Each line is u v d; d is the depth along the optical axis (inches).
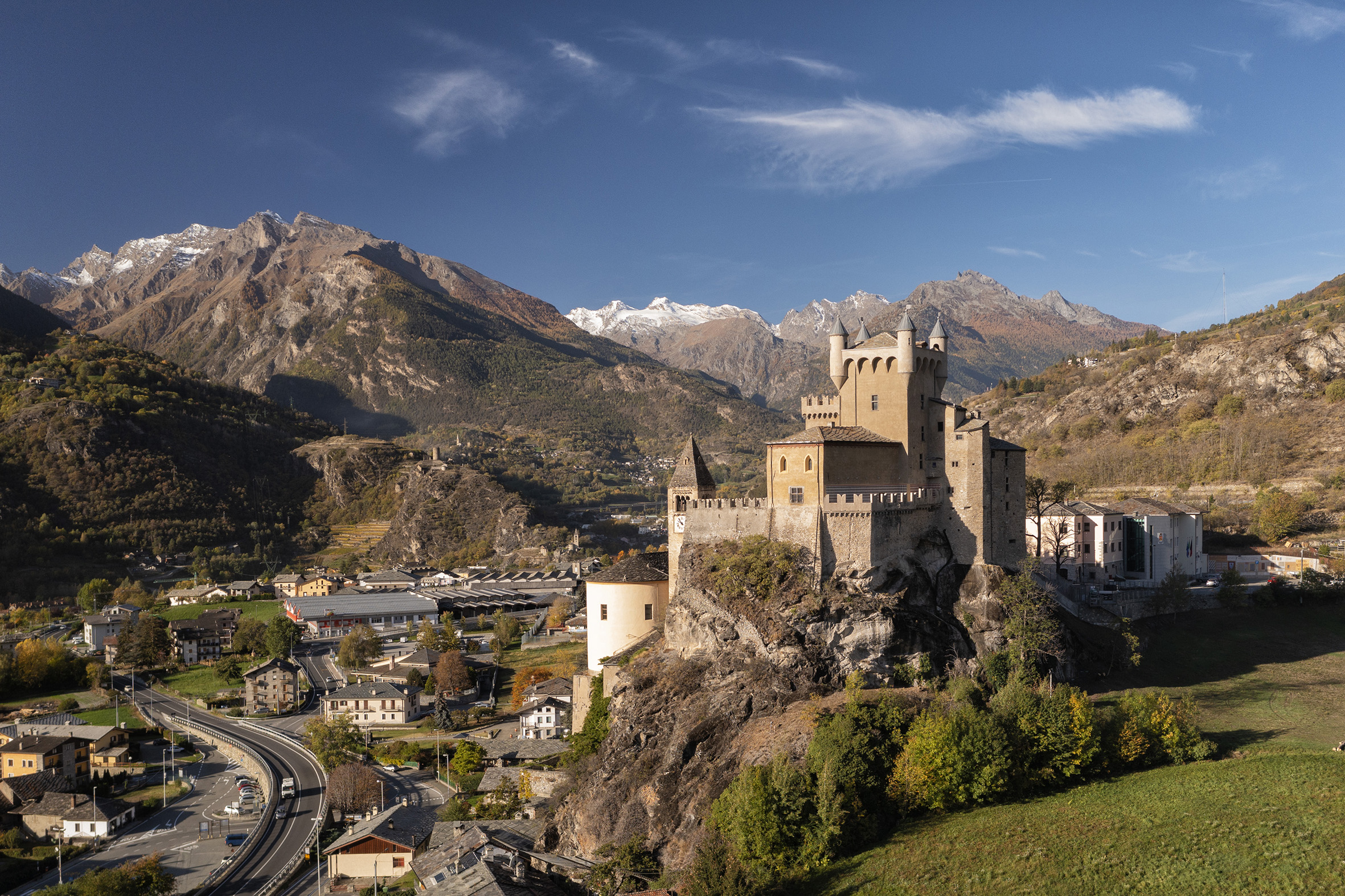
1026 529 6318.9
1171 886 2714.1
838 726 3553.2
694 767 4042.8
